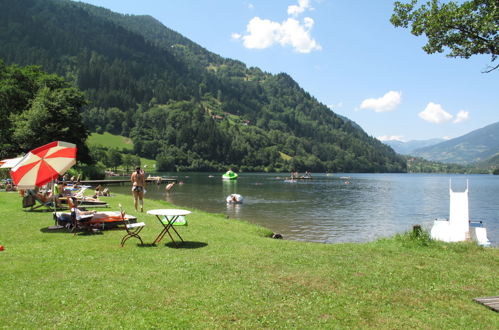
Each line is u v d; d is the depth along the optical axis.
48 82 60.12
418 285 8.06
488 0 10.73
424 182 121.94
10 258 9.23
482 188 87.69
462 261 10.35
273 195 53.50
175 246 11.48
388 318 6.21
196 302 6.53
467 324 6.09
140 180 19.48
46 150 14.17
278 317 6.04
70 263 8.91
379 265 9.59
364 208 38.31
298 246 12.05
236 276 8.18
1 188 29.77
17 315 5.79
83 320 5.66
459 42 11.62
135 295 6.77
